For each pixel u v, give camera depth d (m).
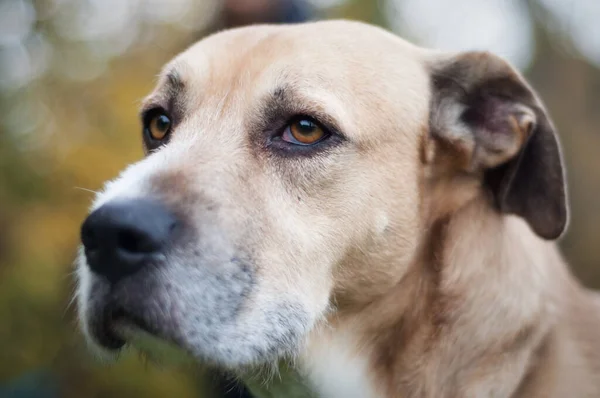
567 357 0.52
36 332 1.02
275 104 0.51
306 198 0.51
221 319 0.49
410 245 0.53
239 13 0.75
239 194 0.50
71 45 1.07
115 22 1.15
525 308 0.52
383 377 0.53
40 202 1.01
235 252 0.49
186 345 0.48
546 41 2.13
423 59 0.55
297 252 0.51
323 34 0.53
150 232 0.47
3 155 1.01
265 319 0.50
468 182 0.54
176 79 0.54
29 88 1.05
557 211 0.53
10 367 1.00
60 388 1.03
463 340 0.52
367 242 0.52
